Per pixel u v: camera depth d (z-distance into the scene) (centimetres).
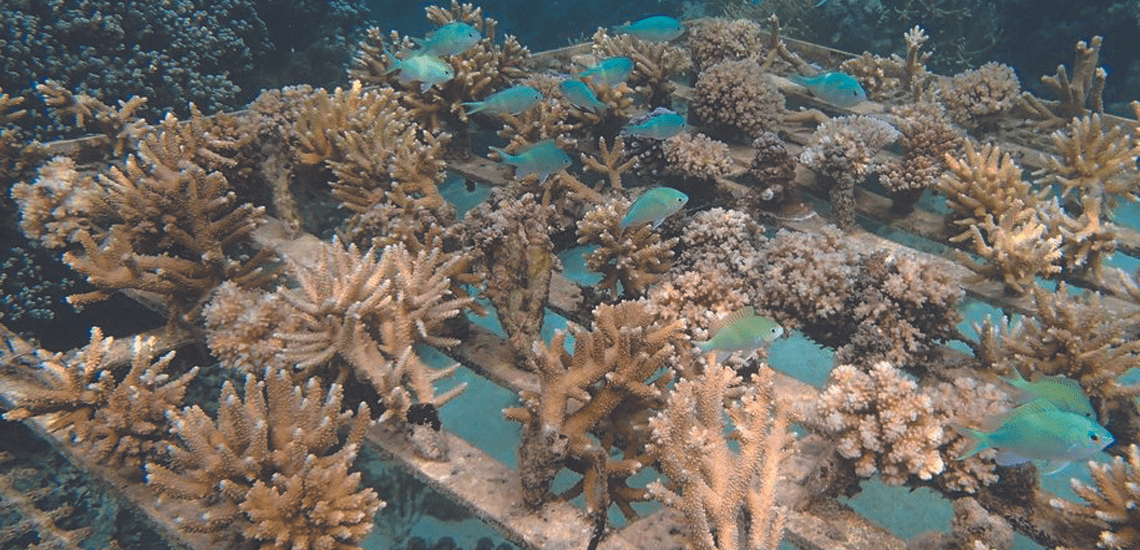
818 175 729
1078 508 380
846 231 679
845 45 1505
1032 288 565
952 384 481
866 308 508
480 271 524
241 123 692
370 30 845
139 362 424
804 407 455
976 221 640
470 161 809
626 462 403
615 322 404
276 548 336
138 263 505
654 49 861
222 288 484
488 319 674
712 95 812
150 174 579
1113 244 599
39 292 721
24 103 878
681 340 474
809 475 402
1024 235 579
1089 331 472
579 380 392
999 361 495
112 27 946
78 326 751
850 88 678
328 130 655
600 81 696
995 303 579
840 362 504
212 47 1085
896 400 383
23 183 591
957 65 1463
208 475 348
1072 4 1354
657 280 555
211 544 370
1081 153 692
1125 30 1298
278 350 434
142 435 415
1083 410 366
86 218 581
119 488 409
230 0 1138
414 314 450
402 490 630
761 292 529
